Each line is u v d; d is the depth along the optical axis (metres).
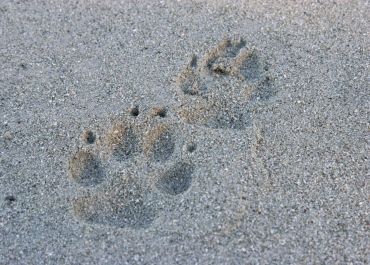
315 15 0.62
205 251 0.49
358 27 0.61
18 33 0.61
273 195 0.51
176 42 0.60
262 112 0.55
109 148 0.54
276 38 0.60
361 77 0.58
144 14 0.62
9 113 0.56
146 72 0.58
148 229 0.50
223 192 0.51
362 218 0.51
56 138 0.54
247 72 0.58
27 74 0.58
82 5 0.63
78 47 0.60
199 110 0.56
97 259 0.49
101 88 0.57
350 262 0.49
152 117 0.55
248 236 0.50
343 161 0.53
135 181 0.52
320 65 0.58
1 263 0.49
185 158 0.53
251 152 0.53
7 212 0.51
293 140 0.54
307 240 0.50
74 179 0.53
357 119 0.55
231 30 0.61
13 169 0.53
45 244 0.50
